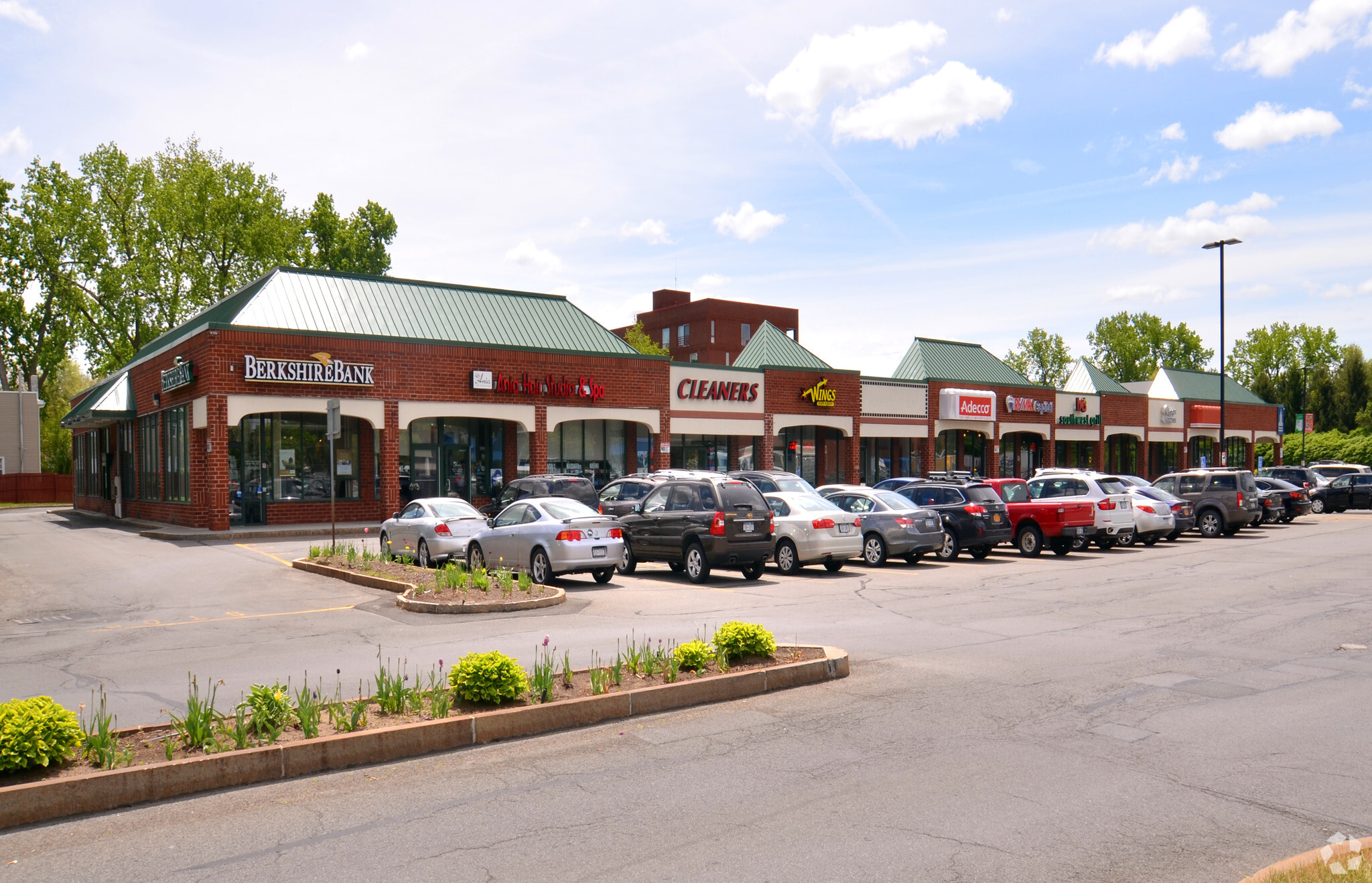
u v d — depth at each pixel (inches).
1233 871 185.0
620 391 1325.0
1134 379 3742.6
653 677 333.4
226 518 1039.0
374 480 1179.3
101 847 200.1
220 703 314.8
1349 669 370.6
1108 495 880.9
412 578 617.9
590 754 266.5
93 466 1706.4
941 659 390.0
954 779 241.0
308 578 676.7
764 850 196.1
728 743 276.1
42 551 917.8
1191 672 365.1
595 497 862.5
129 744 254.1
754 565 684.1
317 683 343.0
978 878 182.4
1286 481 1293.1
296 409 1071.0
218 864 191.0
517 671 298.4
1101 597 582.2
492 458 1280.8
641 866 188.4
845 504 819.4
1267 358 3868.1
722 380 1440.7
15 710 230.1
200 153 2022.6
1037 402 1891.0
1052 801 224.4
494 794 233.1
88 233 2031.3
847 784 238.2
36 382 2650.1
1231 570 730.8
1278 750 264.2
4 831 210.1
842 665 362.3
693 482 684.7
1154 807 220.1
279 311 1113.4
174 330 1565.0
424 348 1158.3
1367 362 3161.9
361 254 2310.5
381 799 229.8
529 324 1317.7
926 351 1802.4
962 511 824.9
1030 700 322.0
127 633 464.1
